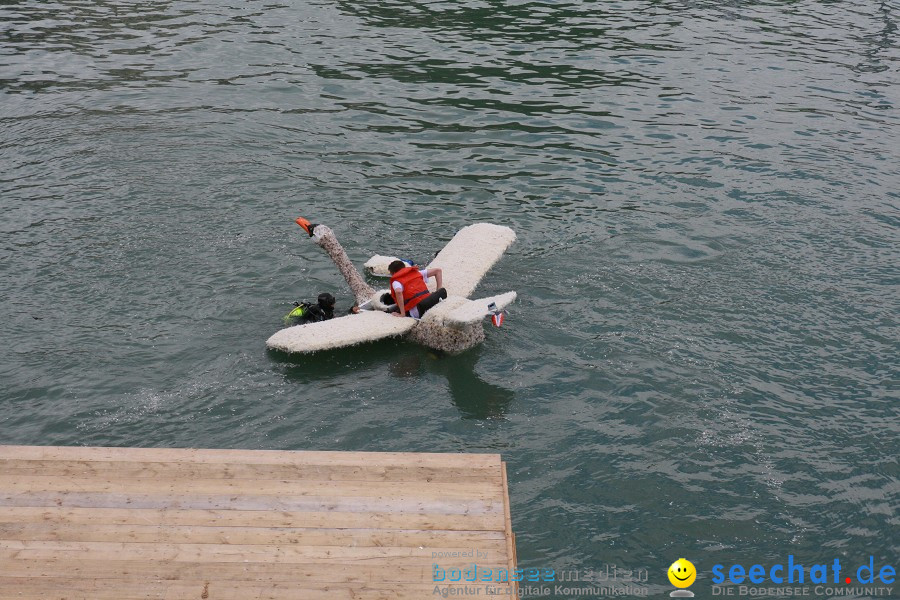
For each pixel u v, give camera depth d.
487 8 24.20
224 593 5.62
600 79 19.02
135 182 13.95
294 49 20.80
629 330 10.25
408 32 22.08
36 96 17.81
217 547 6.00
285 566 5.84
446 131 16.33
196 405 8.88
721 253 12.01
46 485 6.53
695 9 24.55
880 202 13.51
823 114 17.14
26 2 24.52
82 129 16.11
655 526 7.38
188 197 13.51
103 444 8.25
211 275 11.40
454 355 9.88
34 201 13.25
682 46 21.23
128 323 10.29
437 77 19.05
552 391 9.20
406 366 9.69
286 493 6.48
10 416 8.60
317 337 9.68
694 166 14.87
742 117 16.98
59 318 10.32
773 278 11.34
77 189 13.67
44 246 11.92
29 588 5.66
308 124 16.59
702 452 8.23
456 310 9.79
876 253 11.97
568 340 10.09
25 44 21.03
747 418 8.70
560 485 7.84
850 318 10.41
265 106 17.44
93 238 12.17
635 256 11.98
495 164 14.99
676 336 10.10
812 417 8.70
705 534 7.30
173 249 11.98
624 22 23.11
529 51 20.72
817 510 7.54
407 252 12.20
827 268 11.59
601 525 7.38
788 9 24.69
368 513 6.30
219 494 6.46
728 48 21.14
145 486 6.54
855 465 8.05
